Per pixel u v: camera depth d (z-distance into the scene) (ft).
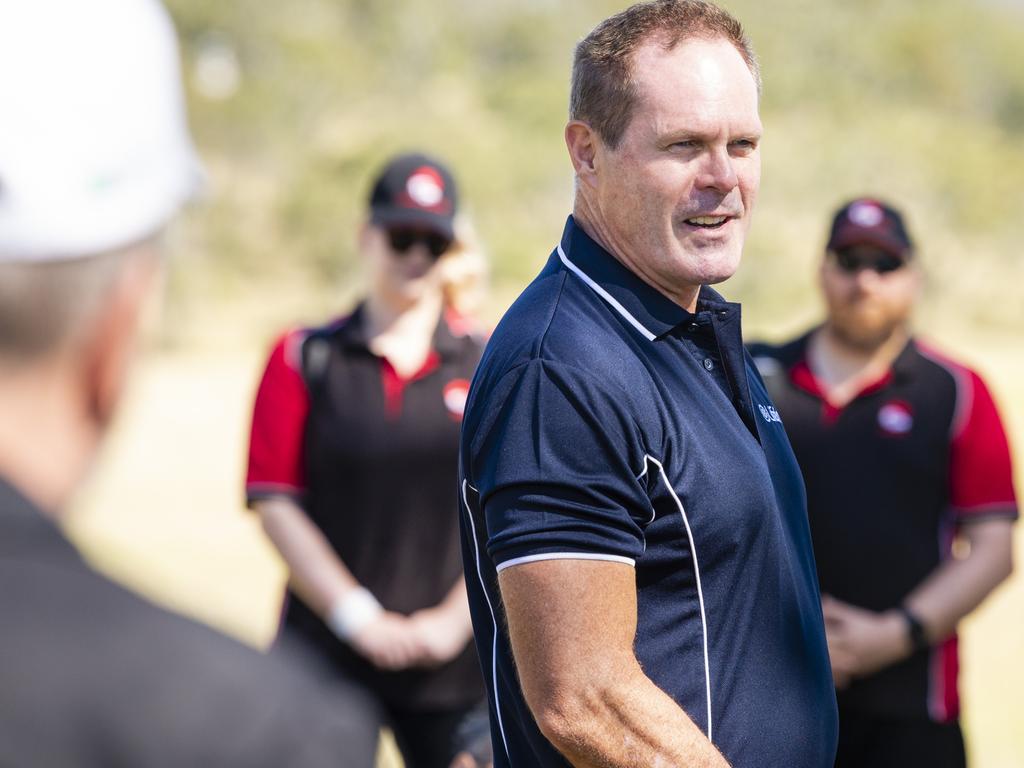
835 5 491.72
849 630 31.42
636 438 17.71
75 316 8.38
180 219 9.09
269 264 342.44
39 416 8.39
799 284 314.96
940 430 32.04
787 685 18.70
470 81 439.63
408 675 33.45
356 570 33.47
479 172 340.39
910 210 356.18
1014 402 173.06
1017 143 467.52
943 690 32.19
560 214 347.15
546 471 17.35
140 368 9.02
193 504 111.86
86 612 7.97
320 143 382.42
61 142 8.13
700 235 18.97
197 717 7.79
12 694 7.66
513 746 19.21
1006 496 32.24
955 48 505.25
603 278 18.97
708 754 17.07
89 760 7.65
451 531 33.83
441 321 34.40
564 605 17.07
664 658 17.87
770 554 18.72
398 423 33.22
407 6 443.32
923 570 31.89
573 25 500.74
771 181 347.97
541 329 18.33
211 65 394.52
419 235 33.76
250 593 77.25
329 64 391.65
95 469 8.94
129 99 8.34
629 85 18.92
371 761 8.21
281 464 33.50
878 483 31.96
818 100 431.02
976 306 344.08
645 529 17.90
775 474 20.25
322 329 34.32
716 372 19.36
